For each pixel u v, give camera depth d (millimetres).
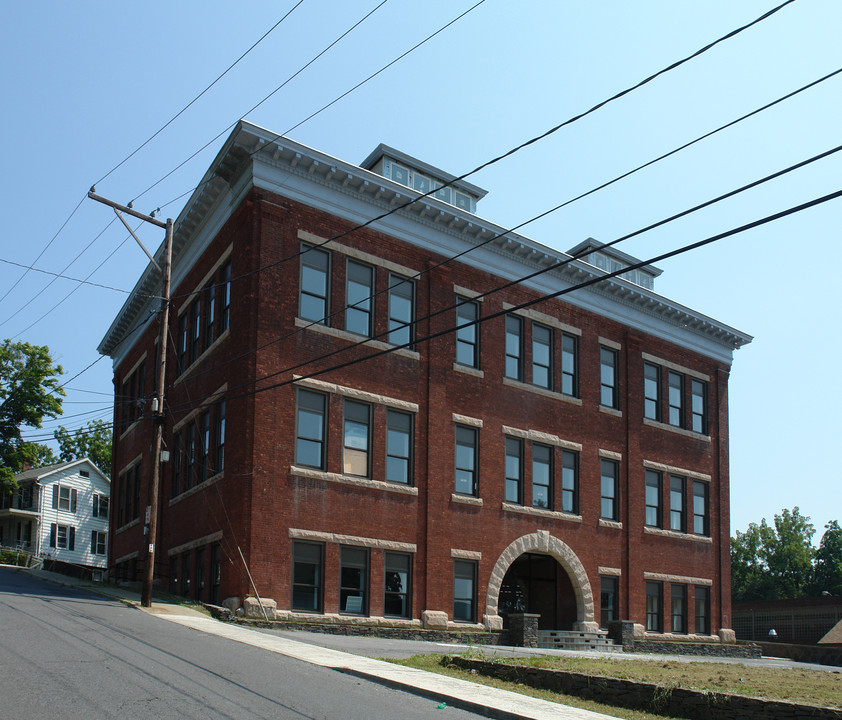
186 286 33531
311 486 26828
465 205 35531
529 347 34250
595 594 34562
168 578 31469
